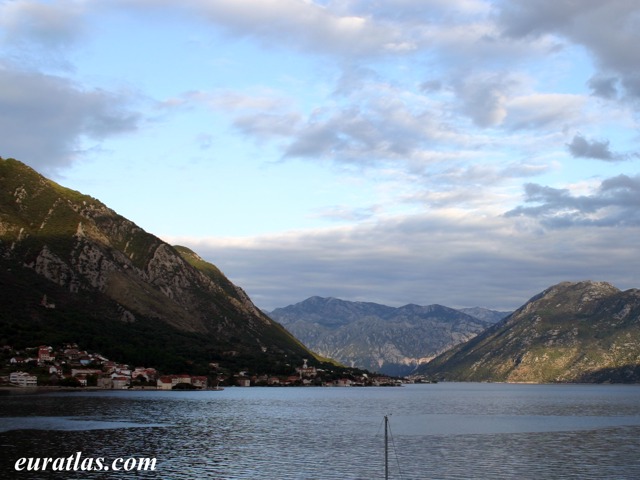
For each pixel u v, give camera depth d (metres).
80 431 170.00
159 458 136.50
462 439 174.38
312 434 181.00
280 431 187.12
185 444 155.25
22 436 157.75
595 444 165.62
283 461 136.00
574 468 132.25
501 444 164.75
